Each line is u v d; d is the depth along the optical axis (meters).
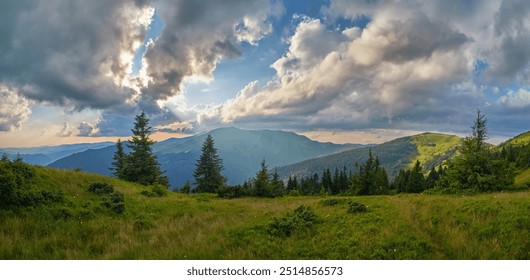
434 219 14.02
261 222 15.81
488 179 25.25
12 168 19.48
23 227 13.46
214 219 18.39
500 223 12.28
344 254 11.45
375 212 16.55
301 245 12.66
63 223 14.55
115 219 16.47
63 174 23.78
